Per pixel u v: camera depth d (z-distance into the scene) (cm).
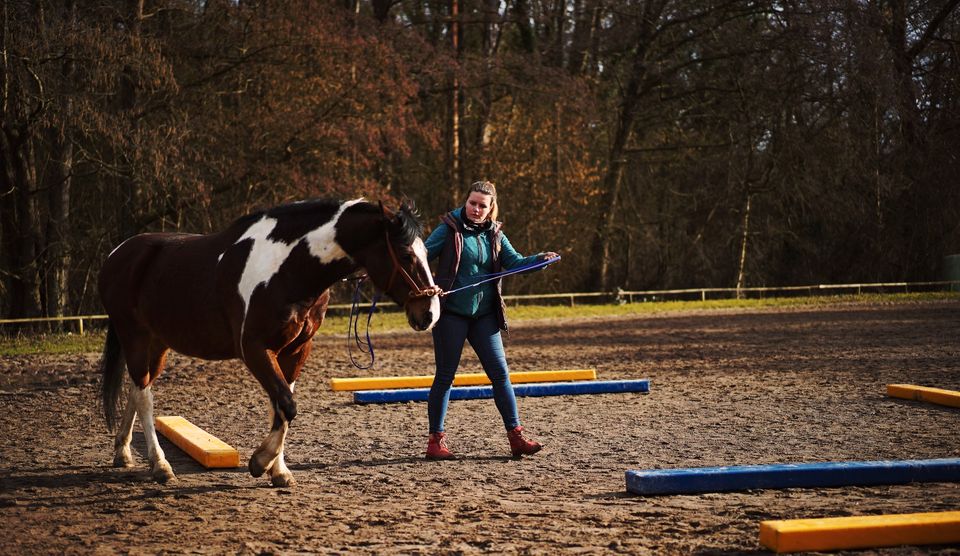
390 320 2667
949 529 420
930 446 704
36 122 2141
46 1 2105
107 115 2114
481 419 885
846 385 1097
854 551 412
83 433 830
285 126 2583
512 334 2152
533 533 461
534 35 3744
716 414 894
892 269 3816
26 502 550
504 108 3569
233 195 2667
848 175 3591
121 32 2178
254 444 764
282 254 568
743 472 548
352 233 572
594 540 445
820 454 684
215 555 429
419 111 3444
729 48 3506
